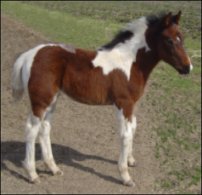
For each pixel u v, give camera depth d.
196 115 10.48
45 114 6.93
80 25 20.52
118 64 6.73
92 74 6.74
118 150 8.47
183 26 22.47
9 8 23.72
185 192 7.05
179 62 6.64
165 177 7.51
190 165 7.98
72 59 6.81
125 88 6.67
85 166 7.76
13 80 7.03
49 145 7.32
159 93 11.95
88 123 9.92
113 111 10.70
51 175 7.41
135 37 6.82
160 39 6.68
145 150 8.49
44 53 6.81
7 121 10.04
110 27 20.55
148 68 6.87
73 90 6.85
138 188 7.09
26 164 7.12
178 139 9.06
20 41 16.39
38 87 6.71
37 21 20.55
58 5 30.19
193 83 12.96
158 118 10.22
